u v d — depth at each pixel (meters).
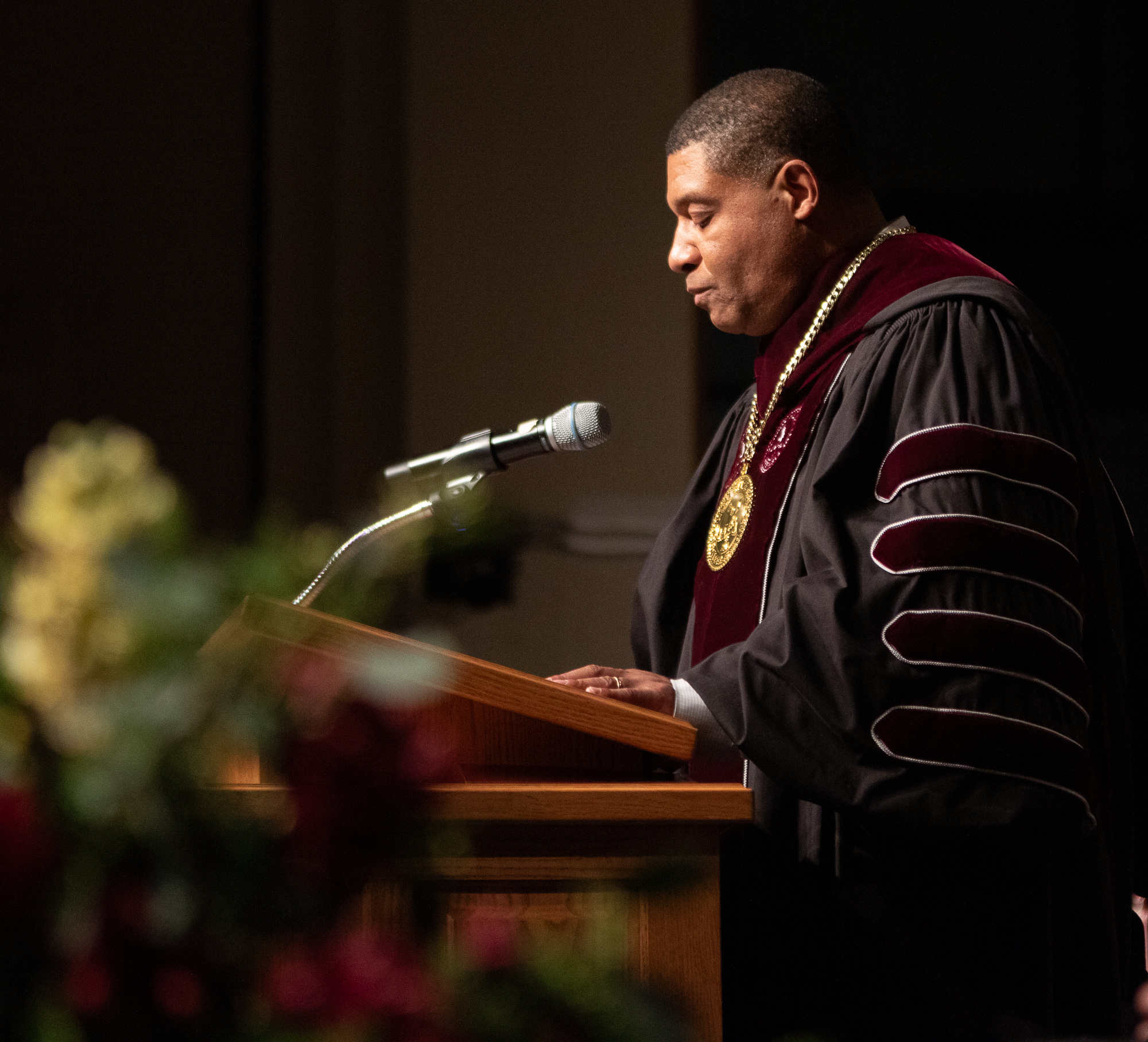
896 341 7.55
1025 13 22.50
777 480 8.00
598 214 18.62
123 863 2.72
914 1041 6.81
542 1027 2.85
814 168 8.37
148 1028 2.62
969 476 6.85
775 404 8.25
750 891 7.20
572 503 18.03
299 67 18.72
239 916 2.77
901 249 8.31
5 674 2.79
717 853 5.07
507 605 17.39
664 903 4.76
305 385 18.42
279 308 18.45
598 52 18.80
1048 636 6.62
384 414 18.38
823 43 22.17
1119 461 22.11
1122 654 7.47
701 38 19.05
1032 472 6.90
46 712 2.79
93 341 18.27
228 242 18.50
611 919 4.49
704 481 9.29
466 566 17.08
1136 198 22.44
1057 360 7.50
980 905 6.90
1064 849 6.89
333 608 3.28
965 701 6.46
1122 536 8.02
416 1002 2.66
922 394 7.21
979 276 7.89
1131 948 7.42
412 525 6.67
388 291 18.52
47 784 2.72
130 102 18.58
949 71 22.39
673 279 18.61
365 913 4.86
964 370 7.23
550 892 5.00
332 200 18.61
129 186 18.48
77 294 18.30
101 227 18.41
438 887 4.92
